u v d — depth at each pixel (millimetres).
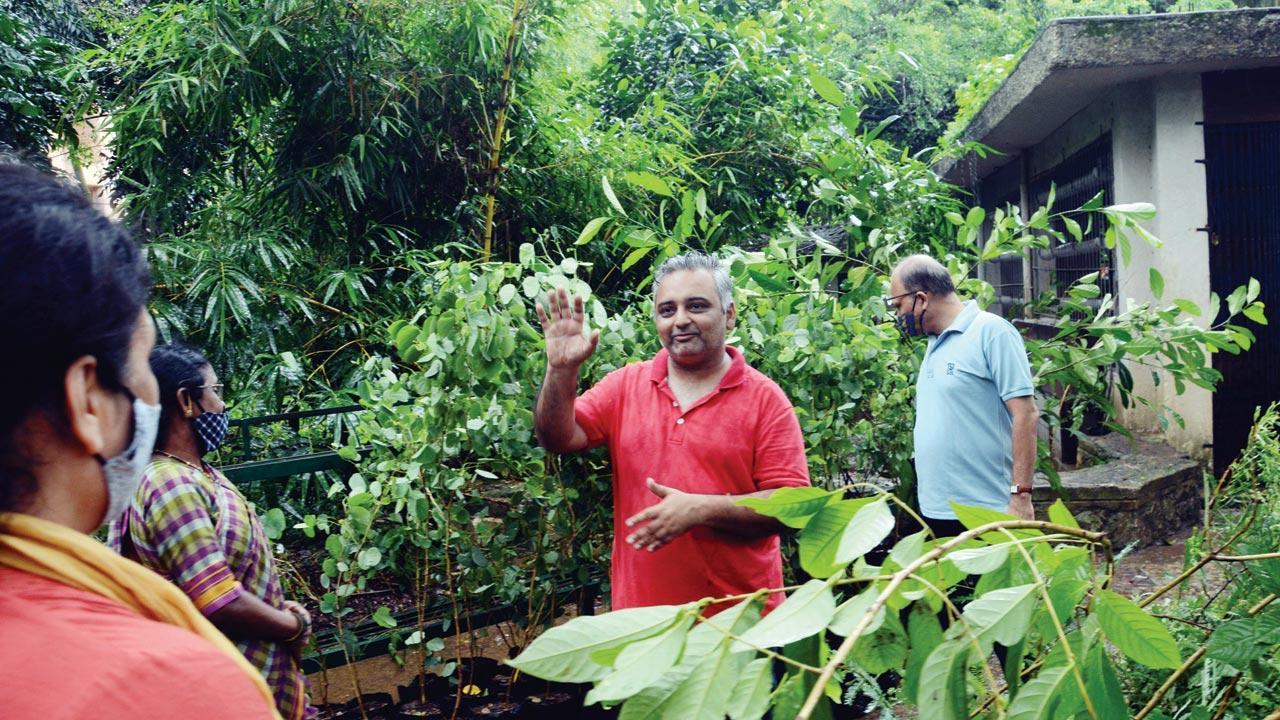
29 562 738
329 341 5340
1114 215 4059
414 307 5215
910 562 1013
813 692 809
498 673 3201
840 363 3320
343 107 5238
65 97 5688
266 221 5320
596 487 2988
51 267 742
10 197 762
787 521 1117
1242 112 5914
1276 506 2285
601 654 938
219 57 4891
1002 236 4320
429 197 5754
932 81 13031
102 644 707
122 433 822
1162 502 5355
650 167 5965
